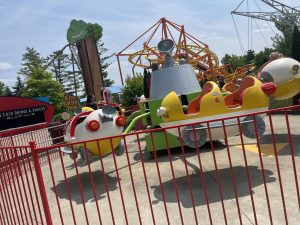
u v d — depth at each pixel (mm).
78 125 6918
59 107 50344
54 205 6238
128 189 6355
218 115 5734
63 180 8133
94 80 29172
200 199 5121
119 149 7293
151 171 7363
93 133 6715
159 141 8703
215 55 19734
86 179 7746
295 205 4324
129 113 15391
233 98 6832
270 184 5242
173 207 4988
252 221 4051
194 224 4254
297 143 7801
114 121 6953
